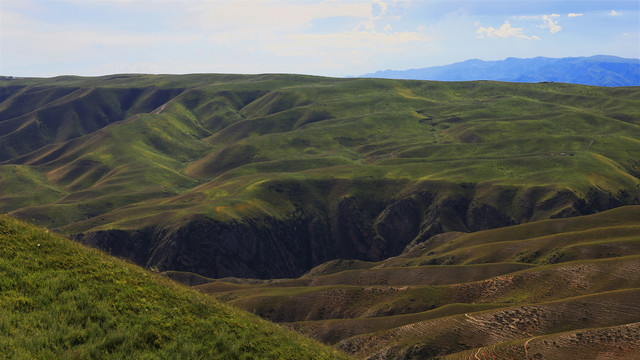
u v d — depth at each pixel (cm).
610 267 6900
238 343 1831
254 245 17225
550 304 5622
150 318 1717
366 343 5925
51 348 1290
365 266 14088
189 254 16188
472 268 9444
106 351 1377
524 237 11850
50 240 2092
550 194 16688
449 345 5331
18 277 1616
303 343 2383
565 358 4181
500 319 5566
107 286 1841
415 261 12556
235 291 9694
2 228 1964
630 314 5125
